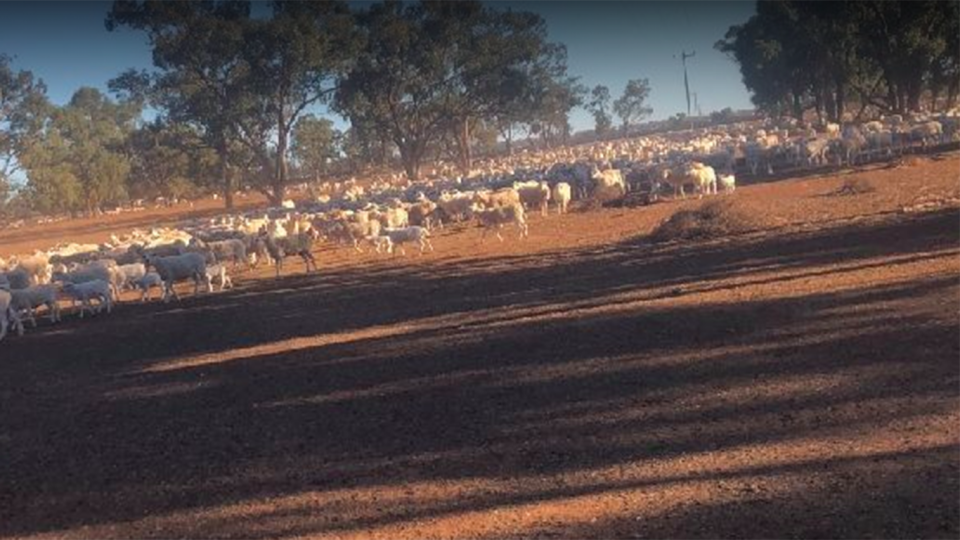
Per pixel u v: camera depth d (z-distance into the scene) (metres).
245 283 27.05
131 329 20.44
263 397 12.29
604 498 7.21
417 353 13.88
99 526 8.02
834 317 12.45
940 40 59.12
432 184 55.59
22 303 22.23
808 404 8.95
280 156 70.31
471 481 8.02
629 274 19.17
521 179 47.75
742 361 10.88
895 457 7.28
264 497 8.27
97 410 12.77
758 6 74.94
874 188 28.59
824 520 6.25
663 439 8.50
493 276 21.66
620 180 37.59
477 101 79.94
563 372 11.49
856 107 108.69
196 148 73.62
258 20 65.38
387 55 70.00
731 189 36.50
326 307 20.33
